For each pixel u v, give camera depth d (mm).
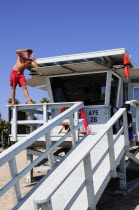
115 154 6191
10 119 7914
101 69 8633
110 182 8352
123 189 6996
